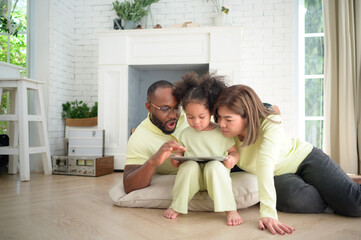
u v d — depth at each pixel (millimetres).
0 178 2773
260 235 1202
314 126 3695
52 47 3449
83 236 1196
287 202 1543
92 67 3916
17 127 2977
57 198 1918
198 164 1494
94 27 3910
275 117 1467
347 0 3277
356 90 3295
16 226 1327
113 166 3225
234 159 1480
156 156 1495
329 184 1501
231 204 1378
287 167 1676
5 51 3373
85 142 3182
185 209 1431
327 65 3354
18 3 3434
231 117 1356
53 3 3465
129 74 3352
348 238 1175
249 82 3629
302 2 3703
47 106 3373
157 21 3793
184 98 1449
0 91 2752
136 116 3592
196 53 3213
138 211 1581
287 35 3586
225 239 1157
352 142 3203
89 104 3904
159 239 1158
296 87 3635
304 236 1193
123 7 3582
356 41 3309
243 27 3348
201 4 3727
